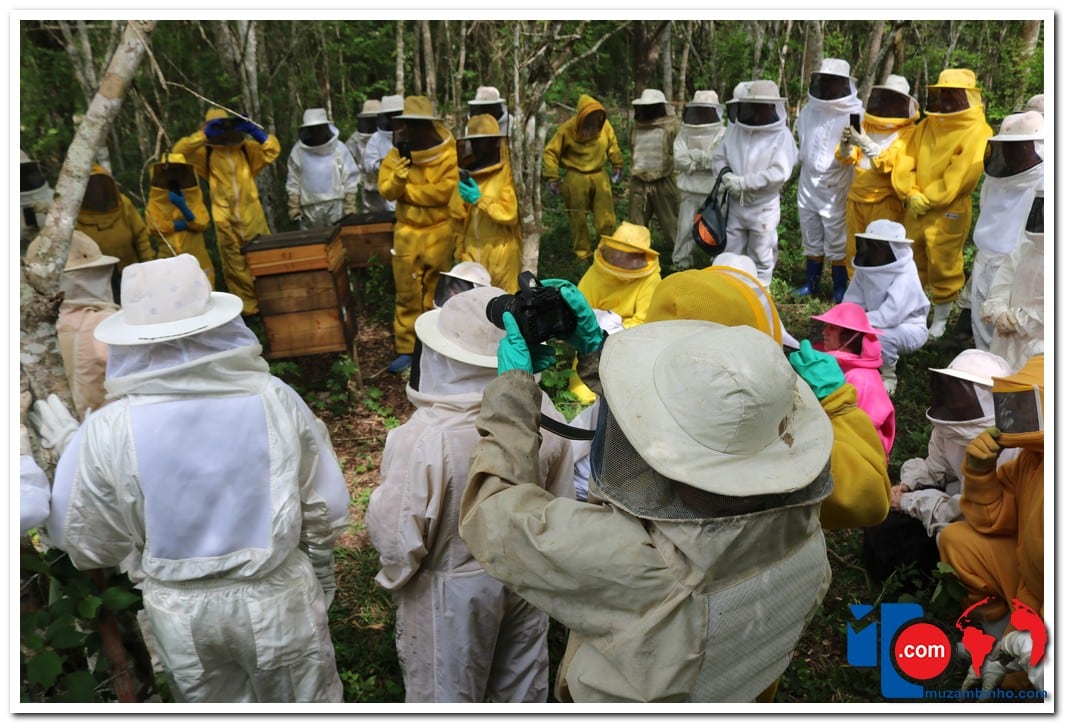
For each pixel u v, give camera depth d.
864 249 6.01
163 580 2.50
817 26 11.91
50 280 2.54
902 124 7.07
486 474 1.96
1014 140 5.71
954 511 3.77
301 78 12.30
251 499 2.52
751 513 1.71
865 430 2.42
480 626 2.80
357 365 6.16
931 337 7.15
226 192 7.48
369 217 8.11
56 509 2.41
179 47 9.08
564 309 2.20
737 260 4.68
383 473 2.79
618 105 15.77
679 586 1.71
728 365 1.65
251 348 2.54
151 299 2.40
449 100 13.81
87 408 4.21
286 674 2.67
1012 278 5.03
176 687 2.60
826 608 3.98
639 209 9.33
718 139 8.31
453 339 2.68
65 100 9.60
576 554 1.76
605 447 1.82
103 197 6.33
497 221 6.60
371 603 4.07
